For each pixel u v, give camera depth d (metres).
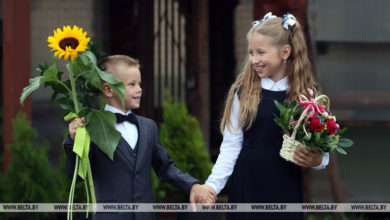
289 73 3.98
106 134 3.75
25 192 6.28
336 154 8.03
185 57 10.02
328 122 3.61
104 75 3.60
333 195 7.28
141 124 4.04
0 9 9.15
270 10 7.41
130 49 10.54
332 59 7.96
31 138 6.60
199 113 8.48
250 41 3.97
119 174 3.84
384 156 8.04
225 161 4.05
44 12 8.09
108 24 8.55
